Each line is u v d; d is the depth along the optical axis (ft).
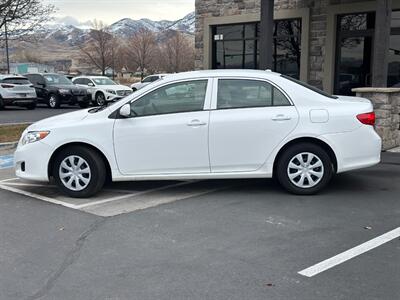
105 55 179.52
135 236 16.94
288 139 21.27
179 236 16.85
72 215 19.52
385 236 16.51
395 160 28.81
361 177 25.00
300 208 19.84
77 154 21.70
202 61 56.59
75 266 14.52
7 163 31.65
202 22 56.08
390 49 42.88
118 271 14.10
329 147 21.36
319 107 21.42
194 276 13.64
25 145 22.27
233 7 53.11
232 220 18.47
